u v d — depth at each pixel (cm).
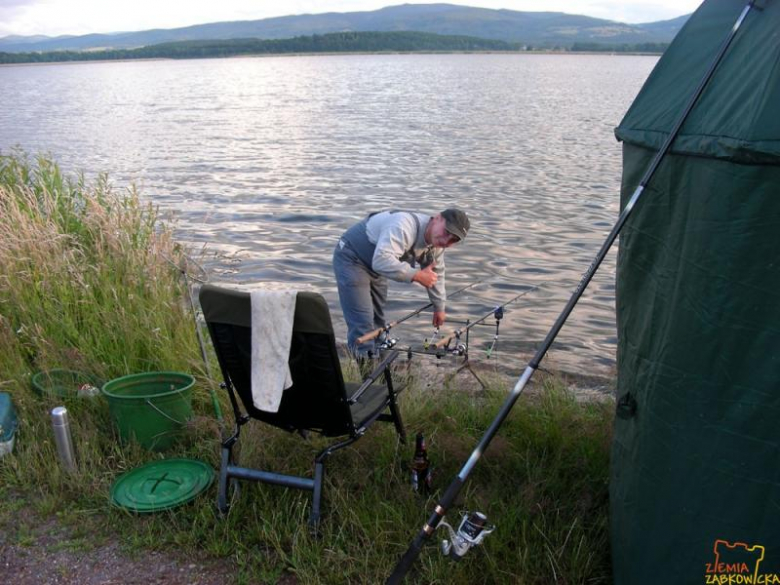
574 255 1087
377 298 479
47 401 418
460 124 3406
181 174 1920
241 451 360
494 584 279
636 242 271
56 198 625
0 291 504
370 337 416
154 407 374
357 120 3631
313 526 309
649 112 281
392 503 323
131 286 514
